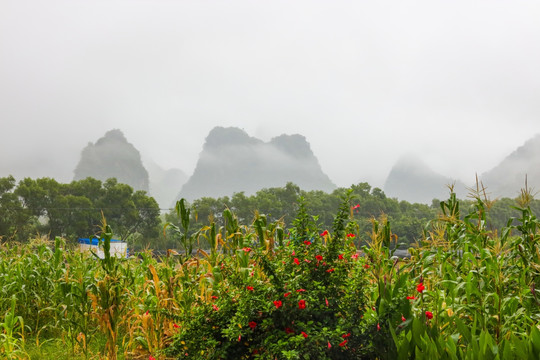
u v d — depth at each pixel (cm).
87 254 945
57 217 8194
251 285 494
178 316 530
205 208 9825
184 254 764
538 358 334
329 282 486
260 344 449
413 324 384
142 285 829
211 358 465
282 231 687
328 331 431
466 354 353
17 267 864
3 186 8238
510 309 477
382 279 489
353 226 520
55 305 833
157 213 8831
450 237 639
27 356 692
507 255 552
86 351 678
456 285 525
